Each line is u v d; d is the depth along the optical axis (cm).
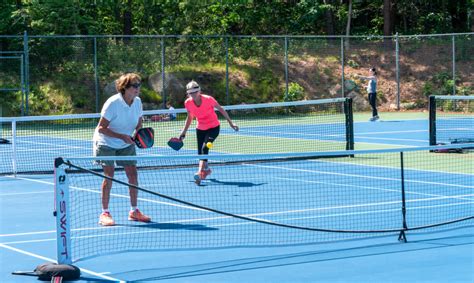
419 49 4297
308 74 4047
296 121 3231
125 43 3822
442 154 1933
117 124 1038
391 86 4116
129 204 1214
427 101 4038
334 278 736
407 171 1608
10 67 3625
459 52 4259
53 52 3675
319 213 1120
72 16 3972
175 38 3928
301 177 1531
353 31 5038
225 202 1227
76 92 3588
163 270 779
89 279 742
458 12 5181
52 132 2905
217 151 2105
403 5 5069
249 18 4791
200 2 4456
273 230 998
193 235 968
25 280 738
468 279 723
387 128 2848
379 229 990
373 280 725
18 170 1769
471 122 3067
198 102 1396
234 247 893
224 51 4012
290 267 786
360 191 1331
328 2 5069
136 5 4531
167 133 2723
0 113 3381
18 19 3925
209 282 725
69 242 778
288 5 4984
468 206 1171
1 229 1023
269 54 4097
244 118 3503
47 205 1240
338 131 2684
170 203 1223
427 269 767
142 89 3681
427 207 1165
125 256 848
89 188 1384
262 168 1694
